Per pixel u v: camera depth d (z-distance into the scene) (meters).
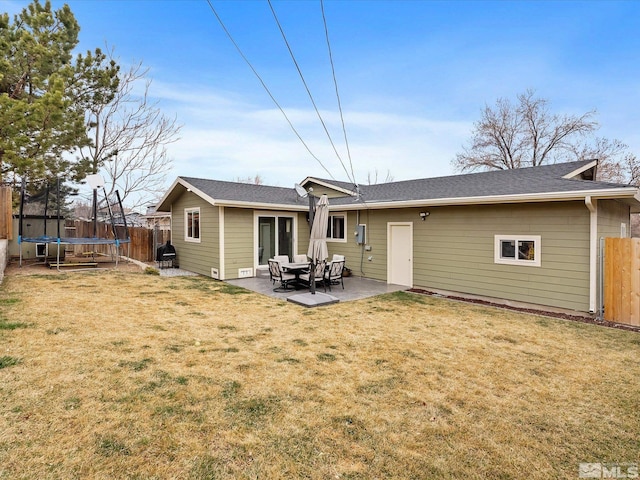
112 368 3.91
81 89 12.98
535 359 4.62
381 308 7.39
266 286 9.61
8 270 9.77
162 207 13.97
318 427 2.97
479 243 8.33
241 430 2.88
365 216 11.10
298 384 3.75
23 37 10.17
